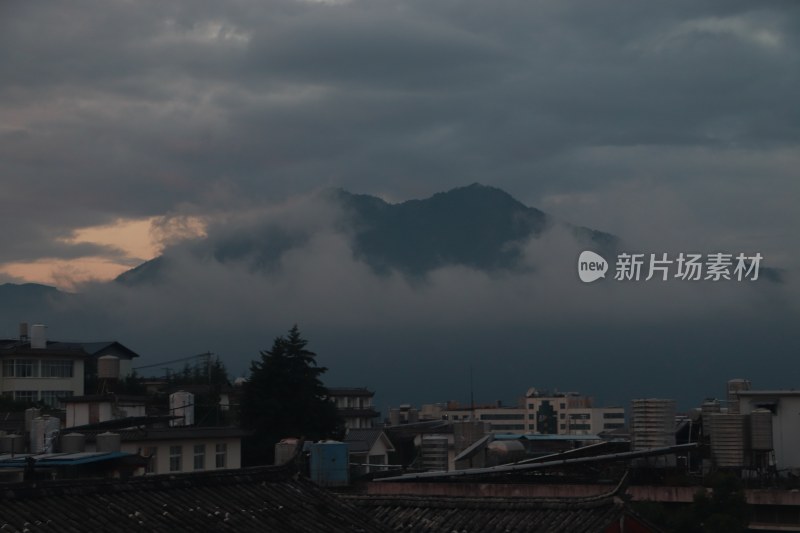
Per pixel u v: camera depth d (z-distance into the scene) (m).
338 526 25.92
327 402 73.25
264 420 70.44
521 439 59.19
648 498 39.34
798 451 44.75
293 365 72.12
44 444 45.06
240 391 83.25
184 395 66.44
